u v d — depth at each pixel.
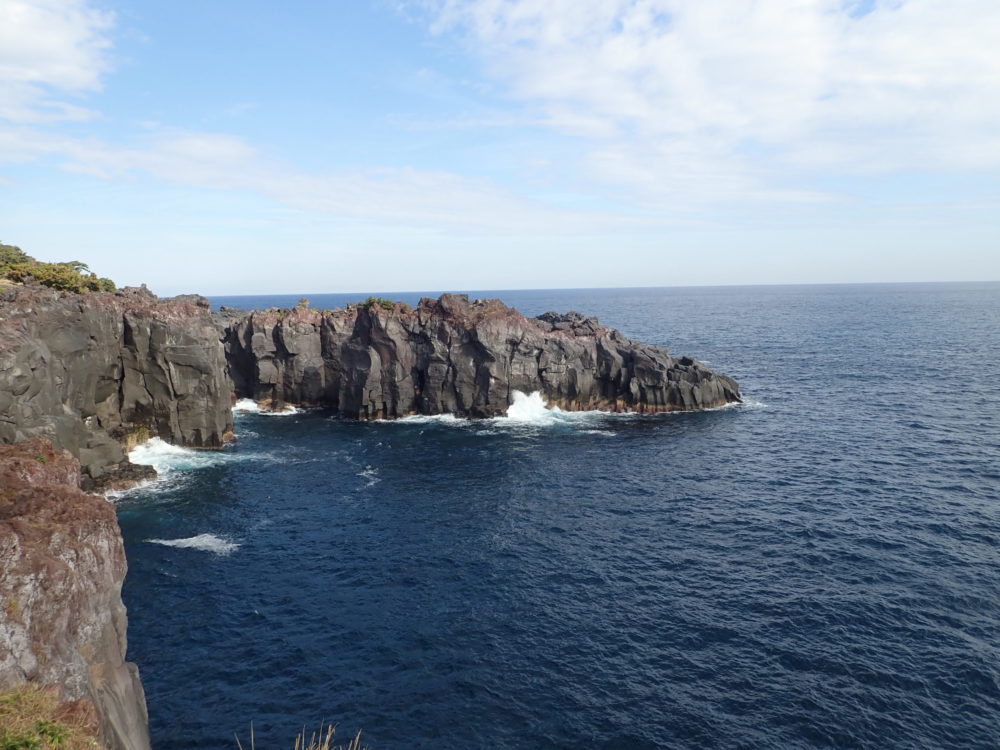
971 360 129.50
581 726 28.22
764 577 40.84
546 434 81.44
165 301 77.25
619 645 34.06
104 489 57.78
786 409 90.44
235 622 36.59
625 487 59.69
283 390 99.62
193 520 51.97
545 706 29.53
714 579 40.84
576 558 44.53
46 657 17.50
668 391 92.50
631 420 88.25
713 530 48.66
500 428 85.00
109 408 68.31
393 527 50.72
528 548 46.34
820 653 32.78
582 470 65.50
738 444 73.25
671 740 27.30
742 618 36.22
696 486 59.19
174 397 71.69
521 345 92.31
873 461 64.06
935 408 86.75
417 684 31.16
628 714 28.91
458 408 91.75
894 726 27.80
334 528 50.56
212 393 73.56
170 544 47.19
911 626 34.78
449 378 91.31
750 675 31.34
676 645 33.94
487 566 43.53
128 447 69.38
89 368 62.88
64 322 59.41
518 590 40.12
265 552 45.94
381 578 41.97
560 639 34.72
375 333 91.50
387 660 33.09
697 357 143.88
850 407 89.88
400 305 96.31
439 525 51.06
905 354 141.38
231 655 33.47
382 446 76.44
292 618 37.06
